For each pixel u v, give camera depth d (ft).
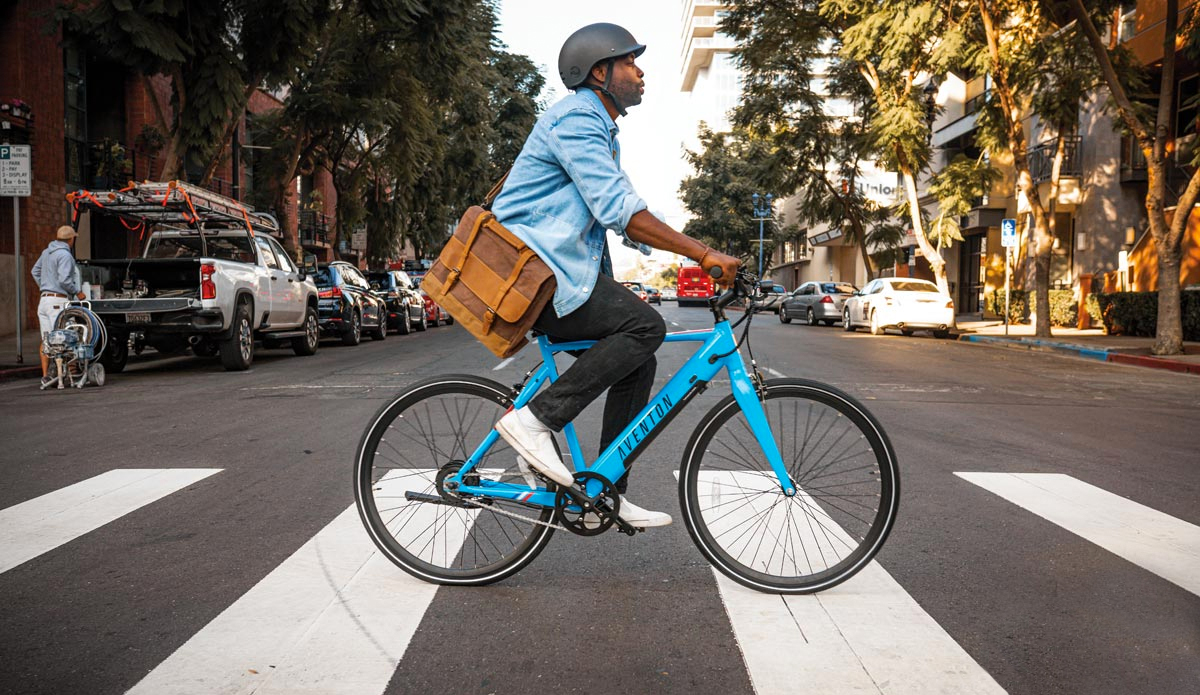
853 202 100.99
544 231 10.20
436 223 109.09
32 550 12.56
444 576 11.09
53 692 8.12
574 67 10.23
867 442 10.68
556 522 10.69
